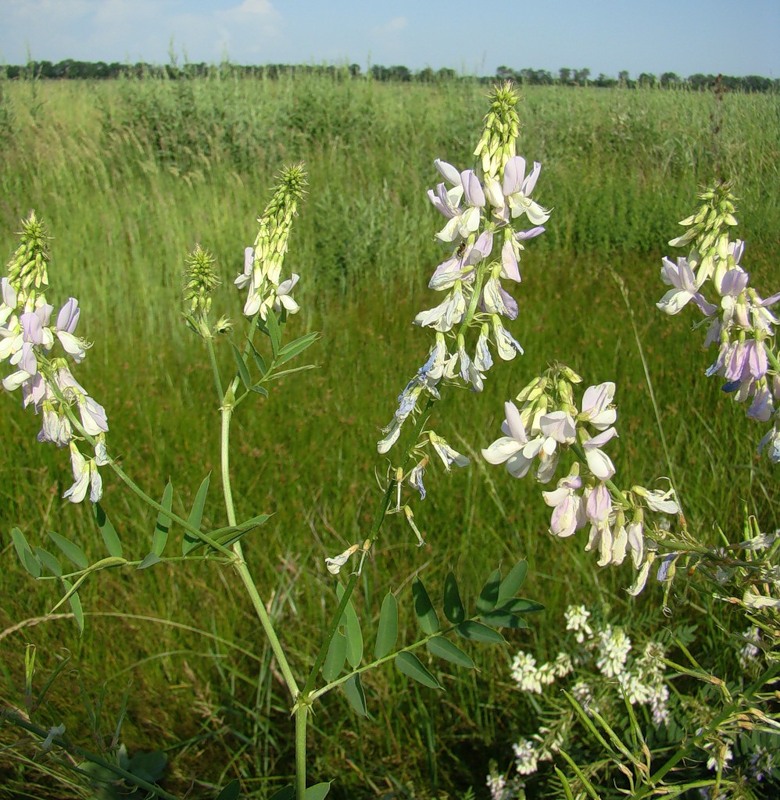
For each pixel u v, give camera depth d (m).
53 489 3.64
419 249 7.62
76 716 2.70
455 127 11.45
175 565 3.30
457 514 3.57
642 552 1.39
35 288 1.67
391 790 2.42
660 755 2.33
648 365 4.86
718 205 1.54
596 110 11.45
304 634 3.03
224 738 2.80
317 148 11.52
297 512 3.60
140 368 5.14
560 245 7.98
